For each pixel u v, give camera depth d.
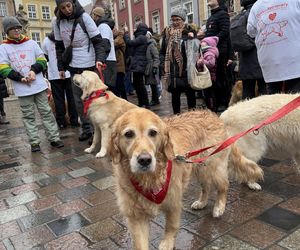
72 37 6.06
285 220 3.18
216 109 7.89
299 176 4.11
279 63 4.30
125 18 31.83
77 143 6.63
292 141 3.74
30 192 4.31
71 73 6.30
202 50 6.86
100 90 5.68
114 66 7.89
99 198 3.96
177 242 2.96
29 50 5.92
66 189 4.31
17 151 6.42
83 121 6.70
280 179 4.07
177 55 6.61
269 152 4.06
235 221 3.23
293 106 3.19
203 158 2.95
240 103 4.01
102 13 7.88
